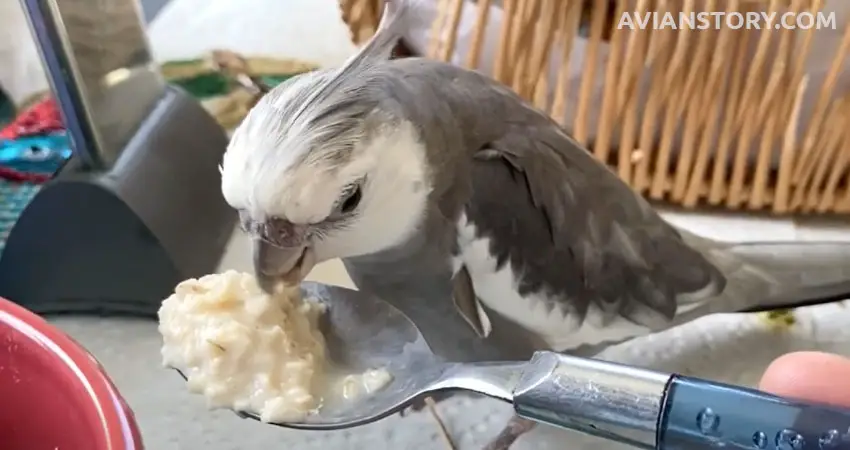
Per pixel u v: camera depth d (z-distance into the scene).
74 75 0.49
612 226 0.41
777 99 0.54
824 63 0.53
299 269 0.35
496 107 0.38
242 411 0.37
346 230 0.34
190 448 0.45
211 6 0.80
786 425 0.27
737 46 0.53
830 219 0.59
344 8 0.61
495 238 0.37
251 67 0.70
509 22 0.53
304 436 0.45
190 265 0.52
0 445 0.28
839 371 0.32
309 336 0.40
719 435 0.28
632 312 0.42
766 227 0.58
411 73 0.36
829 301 0.47
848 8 0.51
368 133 0.33
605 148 0.58
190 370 0.38
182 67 0.70
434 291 0.39
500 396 0.33
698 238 0.46
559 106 0.56
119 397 0.26
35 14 0.47
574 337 0.42
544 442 0.45
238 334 0.37
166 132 0.55
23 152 0.61
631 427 0.29
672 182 0.59
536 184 0.38
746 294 0.46
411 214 0.35
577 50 0.55
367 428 0.46
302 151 0.32
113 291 0.52
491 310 0.40
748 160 0.58
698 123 0.56
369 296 0.42
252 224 0.34
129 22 0.54
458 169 0.36
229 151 0.33
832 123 0.55
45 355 0.27
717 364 0.49
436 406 0.46
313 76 0.34
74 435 0.26
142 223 0.50
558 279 0.39
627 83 0.55
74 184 0.49
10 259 0.52
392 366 0.39
